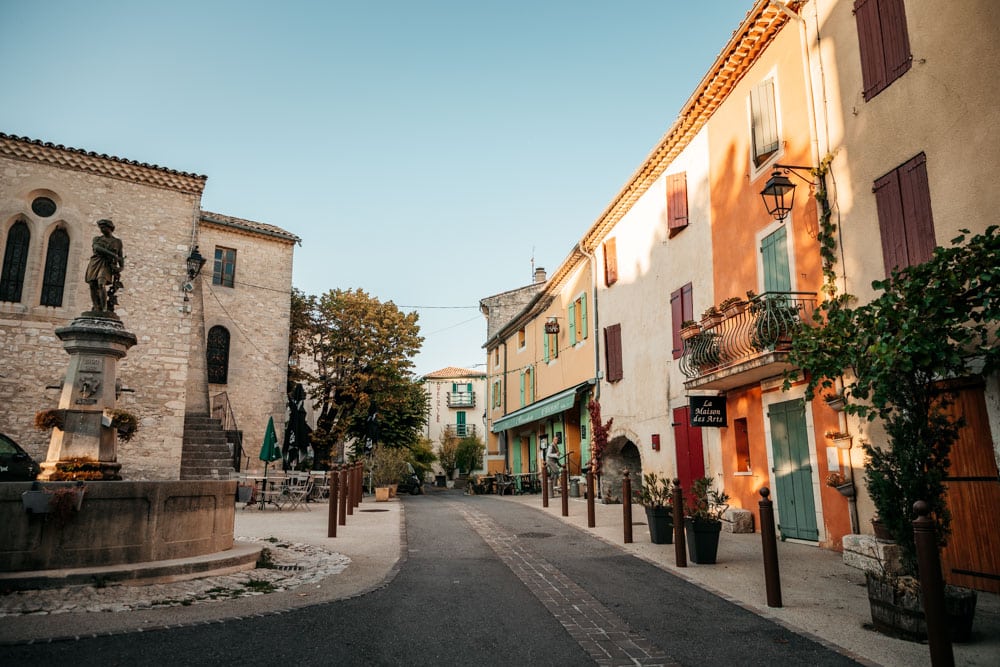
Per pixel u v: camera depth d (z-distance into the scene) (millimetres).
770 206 11414
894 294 5754
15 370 18109
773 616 5988
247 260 25766
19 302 18703
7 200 18766
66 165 19672
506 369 31562
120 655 4750
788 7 10594
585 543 10711
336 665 4676
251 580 7387
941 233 7664
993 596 6707
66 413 8211
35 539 6777
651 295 16594
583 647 5172
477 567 8664
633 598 6824
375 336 27734
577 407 23031
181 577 7246
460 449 46188
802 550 9633
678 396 14969
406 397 28016
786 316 9875
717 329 12188
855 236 9211
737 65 12461
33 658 4629
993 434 6824
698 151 14461
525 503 19156
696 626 5742
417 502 21016
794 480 10547
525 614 6191
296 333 27781
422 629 5641
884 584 5383
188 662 4648
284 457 20469
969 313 5695
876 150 8828
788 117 11000
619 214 18625
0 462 12758
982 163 7176
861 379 5961
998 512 6852
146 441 19141
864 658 4801
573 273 22719
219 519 8297
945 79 7719
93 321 8617
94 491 7078
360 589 7137
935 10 7895
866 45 9078
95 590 6598
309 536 11469
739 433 12547
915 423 5543
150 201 20781
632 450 19312
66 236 19688
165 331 20109
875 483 5684
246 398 24672
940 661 4156
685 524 8828
